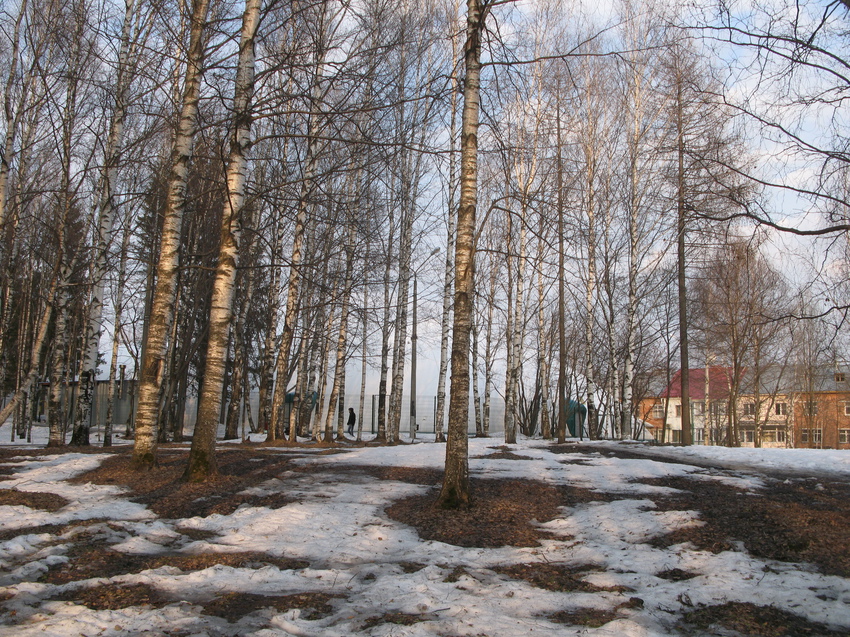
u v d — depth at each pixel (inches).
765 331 1034.7
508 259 971.3
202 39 442.0
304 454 546.0
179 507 324.2
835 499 356.2
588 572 230.7
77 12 554.3
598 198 957.8
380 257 857.5
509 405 924.0
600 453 627.8
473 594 199.8
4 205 510.0
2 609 171.8
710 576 219.5
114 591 191.9
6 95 511.2
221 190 397.4
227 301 398.3
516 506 345.4
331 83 408.2
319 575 219.6
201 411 393.1
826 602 190.7
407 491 382.6
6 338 1011.9
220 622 167.8
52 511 309.9
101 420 1427.2
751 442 2154.3
